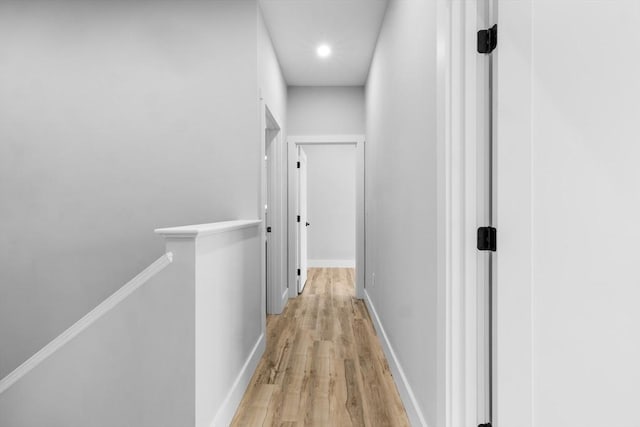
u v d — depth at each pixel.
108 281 2.51
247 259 2.23
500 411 1.09
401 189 2.07
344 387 2.14
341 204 6.57
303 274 4.95
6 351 2.53
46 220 2.53
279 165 3.73
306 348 2.76
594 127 0.82
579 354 0.86
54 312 2.52
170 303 1.41
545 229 0.94
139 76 2.52
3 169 2.55
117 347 1.44
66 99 2.53
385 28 2.69
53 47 2.54
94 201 2.52
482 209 1.19
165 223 2.51
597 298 0.82
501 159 1.08
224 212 2.50
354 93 4.30
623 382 0.77
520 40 1.01
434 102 1.40
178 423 1.39
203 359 1.48
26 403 1.50
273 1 2.59
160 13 2.52
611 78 0.78
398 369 2.10
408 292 1.89
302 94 4.30
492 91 1.16
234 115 2.51
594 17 0.81
